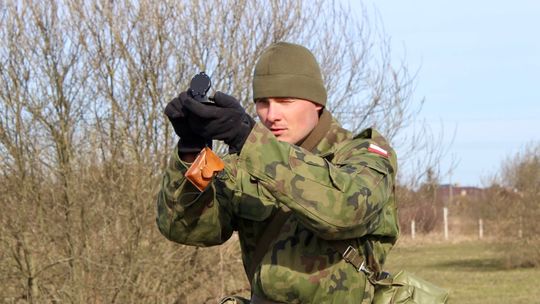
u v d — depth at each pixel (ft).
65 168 26.99
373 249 7.82
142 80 27.50
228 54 28.32
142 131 27.63
